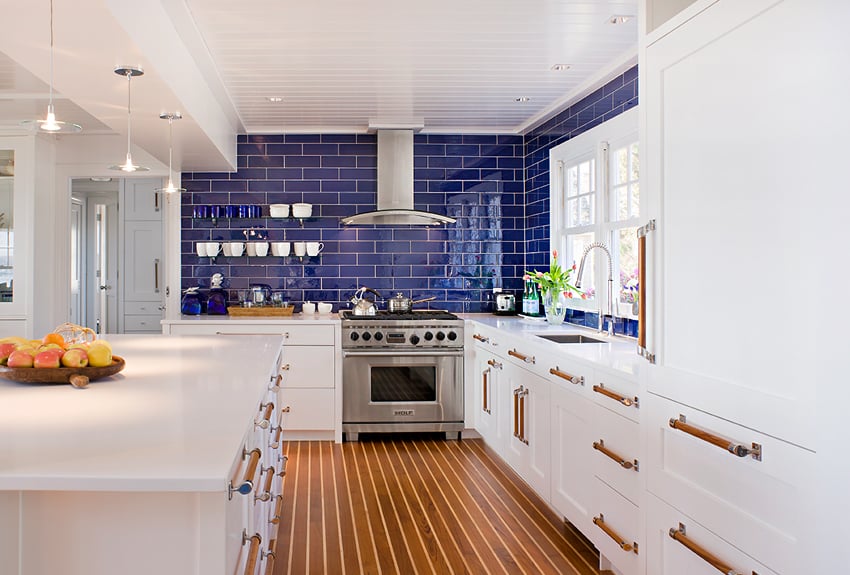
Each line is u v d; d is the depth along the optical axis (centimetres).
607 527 256
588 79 418
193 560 125
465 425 498
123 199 690
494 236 569
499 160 569
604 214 422
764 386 161
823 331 142
